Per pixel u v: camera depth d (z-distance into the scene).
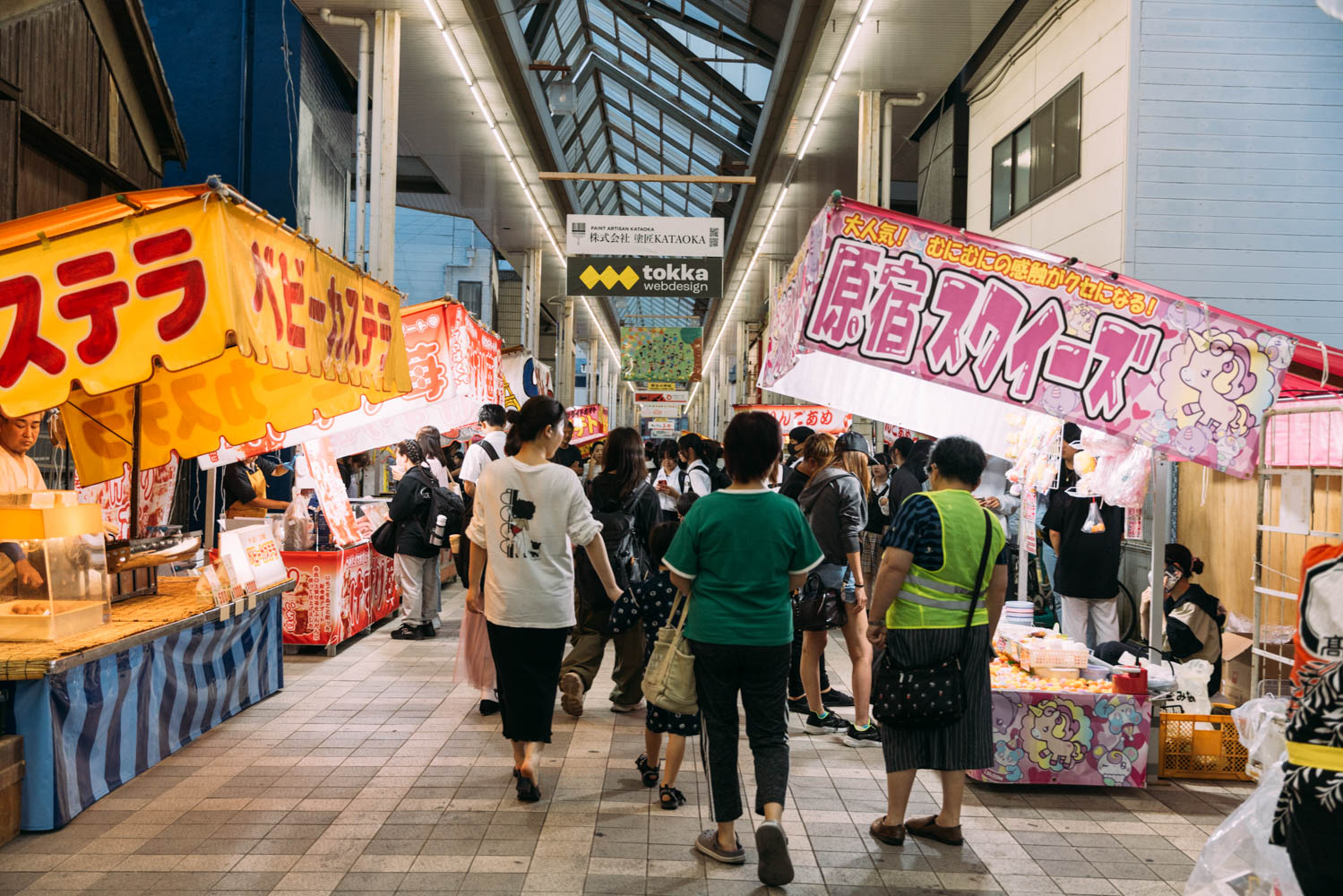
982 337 3.82
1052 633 4.70
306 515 6.71
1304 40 6.91
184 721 4.41
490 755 4.35
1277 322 6.88
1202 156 6.91
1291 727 1.88
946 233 3.83
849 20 8.77
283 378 4.95
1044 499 6.34
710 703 3.23
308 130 11.68
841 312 3.81
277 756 4.29
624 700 5.25
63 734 3.44
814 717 4.97
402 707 5.16
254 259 3.10
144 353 2.85
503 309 27.27
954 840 3.44
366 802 3.73
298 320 3.45
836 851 3.37
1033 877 3.17
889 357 3.81
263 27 10.88
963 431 5.24
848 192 14.45
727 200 16.14
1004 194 9.38
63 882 2.97
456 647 6.80
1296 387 4.49
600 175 11.16
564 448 6.46
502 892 2.96
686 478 7.74
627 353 25.34
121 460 4.84
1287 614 5.23
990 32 9.09
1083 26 7.64
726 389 35.09
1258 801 2.40
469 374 6.76
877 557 7.83
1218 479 6.17
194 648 4.48
